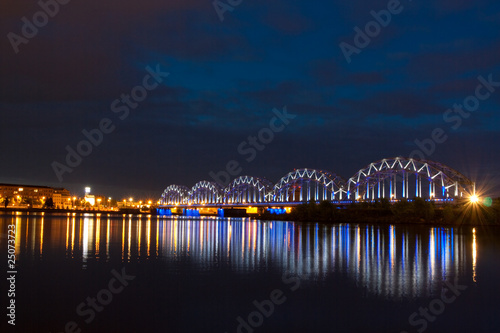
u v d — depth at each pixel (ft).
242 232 396.16
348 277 148.56
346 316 103.86
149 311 106.42
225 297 119.85
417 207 612.70
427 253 220.23
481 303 115.24
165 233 363.35
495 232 411.95
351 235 357.82
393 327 96.68
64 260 179.52
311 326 96.84
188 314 104.68
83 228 393.50
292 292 125.90
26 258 181.98
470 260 193.67
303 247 248.32
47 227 387.75
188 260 186.39
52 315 102.47
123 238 294.46
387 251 228.63
